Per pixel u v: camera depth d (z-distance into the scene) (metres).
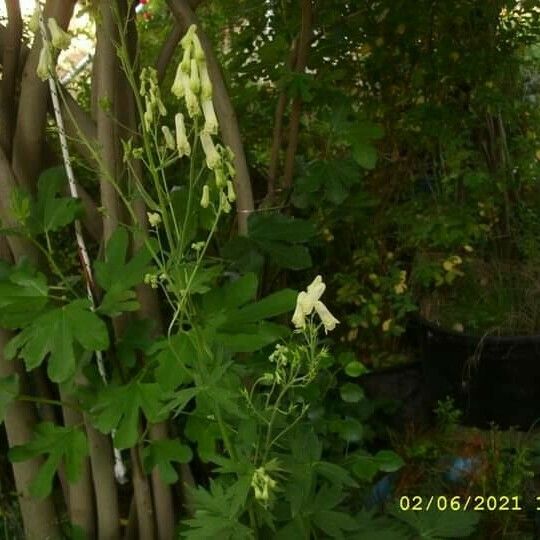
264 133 3.06
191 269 2.00
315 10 2.80
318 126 2.97
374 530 2.07
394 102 3.35
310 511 1.90
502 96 3.23
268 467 1.75
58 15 2.01
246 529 1.75
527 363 2.97
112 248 2.00
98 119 2.04
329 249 3.33
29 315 1.91
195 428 2.09
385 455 2.38
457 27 3.24
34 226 2.01
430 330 3.13
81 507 2.32
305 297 1.67
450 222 3.14
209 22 3.22
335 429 2.47
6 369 2.17
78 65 3.58
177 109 2.95
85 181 2.75
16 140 2.10
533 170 3.41
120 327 2.15
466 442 2.97
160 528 2.32
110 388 2.03
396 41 3.21
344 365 2.56
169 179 2.87
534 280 3.25
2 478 2.59
